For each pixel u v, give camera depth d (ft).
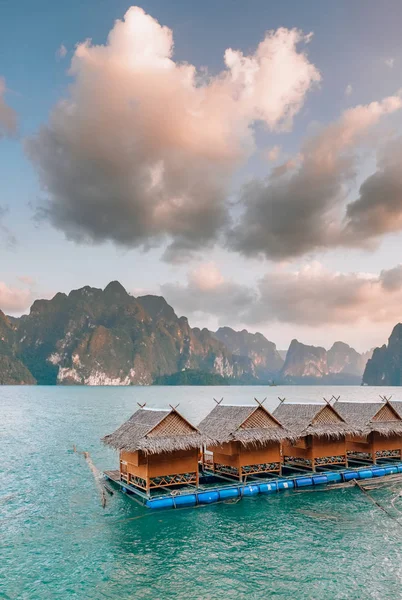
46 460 150.10
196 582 63.46
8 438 199.93
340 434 115.03
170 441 95.14
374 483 113.80
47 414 322.75
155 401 483.92
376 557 71.05
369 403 130.00
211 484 103.71
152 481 95.55
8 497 106.63
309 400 538.88
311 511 93.04
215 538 78.74
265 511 92.58
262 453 107.65
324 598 58.95
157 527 84.07
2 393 654.53
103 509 96.07
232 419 109.91
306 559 70.23
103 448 173.27
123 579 64.80
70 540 79.51
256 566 67.97
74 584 63.62
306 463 118.01
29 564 70.28
